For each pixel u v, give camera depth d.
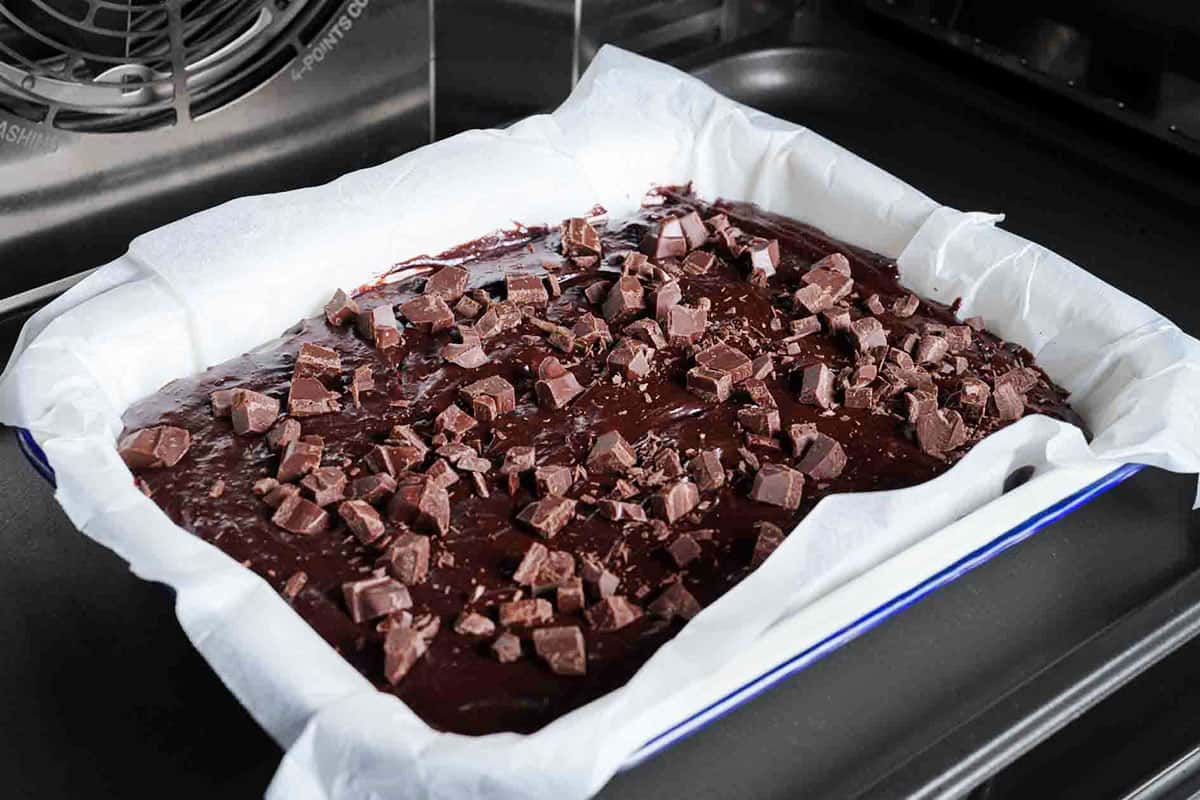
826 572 0.61
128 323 0.71
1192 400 0.70
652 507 0.67
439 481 0.67
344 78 0.87
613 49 0.88
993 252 0.78
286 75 0.85
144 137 0.81
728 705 0.57
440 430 0.70
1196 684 0.67
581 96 0.86
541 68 0.93
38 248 0.81
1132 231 0.89
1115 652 0.64
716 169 0.85
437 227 0.79
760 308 0.78
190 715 0.62
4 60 0.79
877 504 0.63
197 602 0.59
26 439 0.67
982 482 0.65
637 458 0.69
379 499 0.67
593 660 0.61
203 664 0.64
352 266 0.77
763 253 0.80
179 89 0.81
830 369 0.75
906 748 0.60
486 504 0.67
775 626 0.59
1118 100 0.93
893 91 0.98
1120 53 0.92
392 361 0.74
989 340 0.77
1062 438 0.66
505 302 0.77
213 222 0.76
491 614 0.62
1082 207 0.90
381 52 0.88
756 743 0.60
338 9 0.85
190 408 0.71
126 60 0.80
